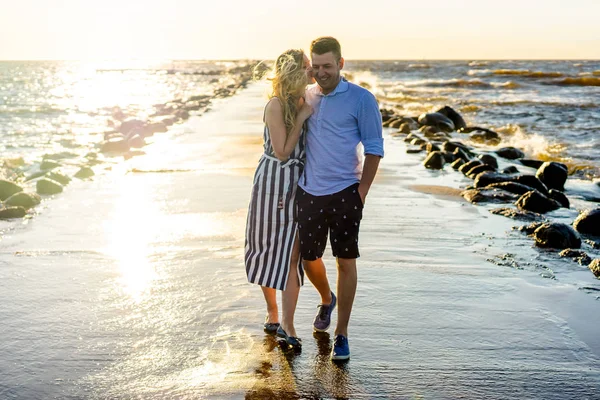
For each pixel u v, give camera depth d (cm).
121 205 736
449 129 1848
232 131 1521
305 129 369
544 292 463
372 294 452
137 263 517
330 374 335
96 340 373
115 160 1126
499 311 424
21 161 1172
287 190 371
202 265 512
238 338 378
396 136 1609
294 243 376
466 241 597
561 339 382
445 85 5006
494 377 333
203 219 666
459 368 343
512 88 4503
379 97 3497
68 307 424
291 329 370
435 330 392
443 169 1038
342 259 360
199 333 385
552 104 2825
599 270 504
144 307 424
